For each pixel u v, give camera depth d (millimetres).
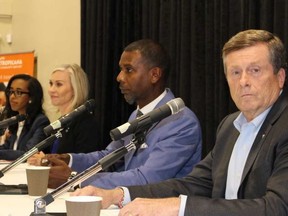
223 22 3672
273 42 1941
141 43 2990
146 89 2955
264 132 1891
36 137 4363
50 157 2783
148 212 1582
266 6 3365
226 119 2205
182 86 4016
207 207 1584
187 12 4004
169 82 4145
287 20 3186
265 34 1947
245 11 3533
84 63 5281
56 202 2072
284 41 3211
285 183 1652
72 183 1685
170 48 4168
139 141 1740
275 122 1872
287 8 3184
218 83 3727
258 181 1818
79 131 3549
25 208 1951
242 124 2062
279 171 1721
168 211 1583
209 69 3820
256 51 1911
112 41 4887
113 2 4871
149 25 4441
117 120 4863
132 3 4734
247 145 1979
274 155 1797
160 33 4254
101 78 4957
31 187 2211
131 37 4738
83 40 5293
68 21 6055
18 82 4637
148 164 2564
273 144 1809
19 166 3373
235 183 1965
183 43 4016
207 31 3826
